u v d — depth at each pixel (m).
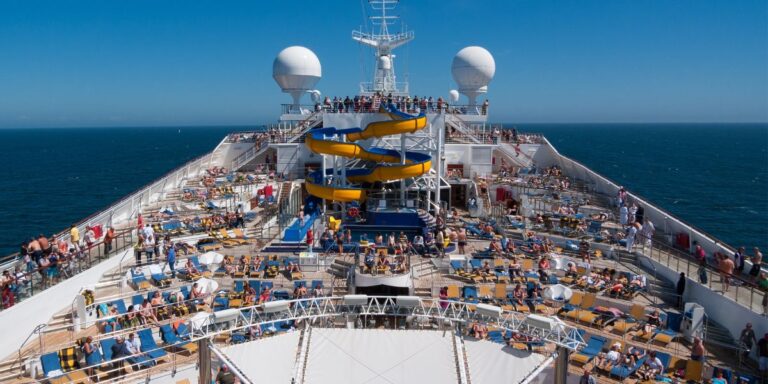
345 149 31.38
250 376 15.66
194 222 33.00
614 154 158.88
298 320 19.95
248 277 26.12
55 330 21.44
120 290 24.56
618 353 19.14
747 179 98.75
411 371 16.17
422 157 34.06
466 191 41.34
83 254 25.80
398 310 19.20
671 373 18.62
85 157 157.12
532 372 15.80
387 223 32.97
